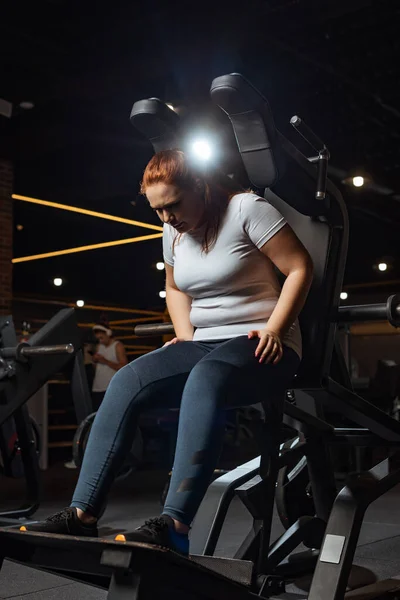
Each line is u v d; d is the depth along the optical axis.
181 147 1.84
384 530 3.41
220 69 6.24
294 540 2.18
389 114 8.03
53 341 3.53
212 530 2.01
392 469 1.90
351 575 2.46
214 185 1.74
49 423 7.73
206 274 1.73
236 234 1.71
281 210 2.03
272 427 1.92
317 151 1.83
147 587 1.29
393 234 12.85
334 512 1.80
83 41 6.19
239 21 5.59
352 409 2.00
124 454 1.58
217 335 1.73
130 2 5.78
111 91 6.87
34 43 6.06
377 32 6.16
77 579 1.62
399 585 2.20
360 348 11.98
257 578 1.90
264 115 1.64
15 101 7.07
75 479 5.76
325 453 2.27
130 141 8.19
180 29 5.79
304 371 1.91
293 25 5.64
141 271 15.34
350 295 13.67
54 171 9.16
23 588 2.35
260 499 1.91
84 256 15.12
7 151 7.80
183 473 1.50
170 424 6.84
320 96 7.55
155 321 12.70
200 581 1.38
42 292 15.07
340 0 5.32
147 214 10.63
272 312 1.72
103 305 15.59
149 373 1.64
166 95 6.78
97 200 10.44
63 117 7.83
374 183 9.34
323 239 1.94
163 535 1.43
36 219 12.23
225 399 1.56
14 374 3.35
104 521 3.69
